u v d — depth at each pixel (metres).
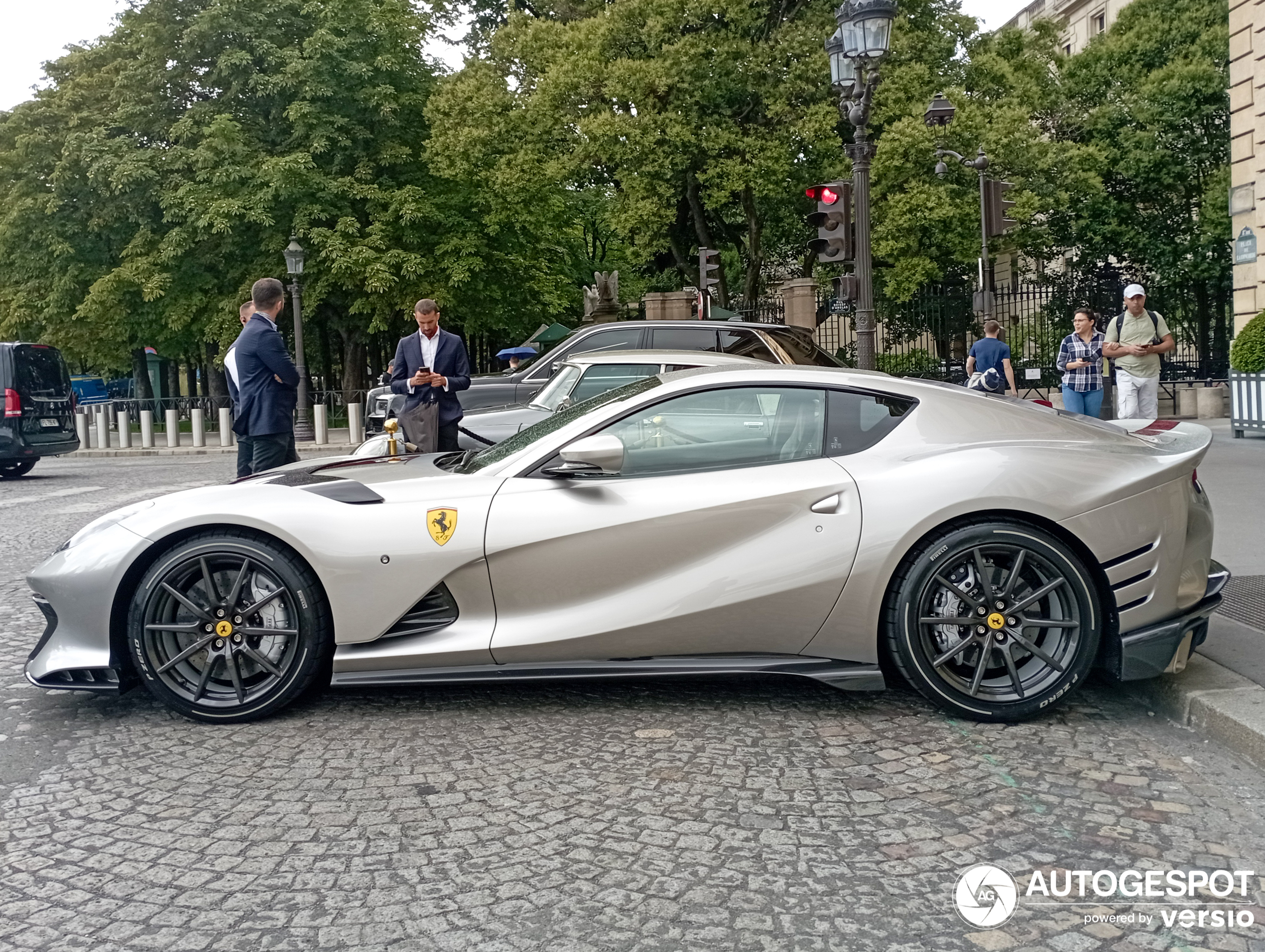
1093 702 4.23
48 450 15.97
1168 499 3.96
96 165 25.50
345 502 4.16
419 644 4.08
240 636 4.13
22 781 3.61
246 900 2.72
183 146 25.84
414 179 26.30
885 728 3.96
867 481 4.01
